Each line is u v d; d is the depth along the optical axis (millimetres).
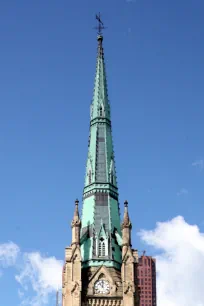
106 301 134750
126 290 135000
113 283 136750
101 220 146250
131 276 136750
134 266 138750
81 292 134750
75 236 140500
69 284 135250
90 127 161000
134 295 135000
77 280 135125
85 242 143500
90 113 162750
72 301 133250
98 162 154500
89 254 141125
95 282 136750
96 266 139125
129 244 140750
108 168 154250
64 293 135375
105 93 164125
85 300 134625
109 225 145875
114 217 148250
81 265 138375
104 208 148375
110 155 156125
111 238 143625
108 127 160250
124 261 138125
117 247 143625
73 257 137625
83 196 152625
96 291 135875
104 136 158000
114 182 153875
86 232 145125
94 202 149000
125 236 141875
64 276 138875
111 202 150125
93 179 152250
